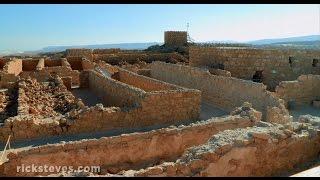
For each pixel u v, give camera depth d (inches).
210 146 402.3
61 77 1328.7
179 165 378.9
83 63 1911.9
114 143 523.8
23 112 756.6
